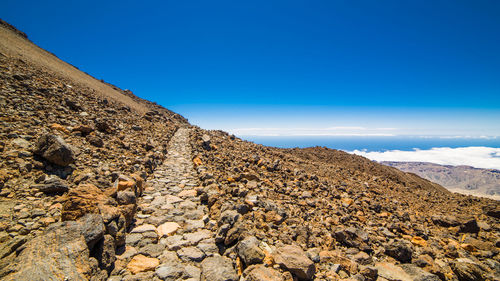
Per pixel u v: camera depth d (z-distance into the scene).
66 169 8.30
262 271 4.77
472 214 13.51
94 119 16.77
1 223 5.06
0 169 6.76
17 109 11.73
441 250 8.23
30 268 3.82
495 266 7.30
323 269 5.73
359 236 7.89
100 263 4.66
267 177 14.55
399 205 14.27
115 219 5.87
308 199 11.45
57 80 23.39
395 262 6.97
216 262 5.44
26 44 47.38
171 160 16.89
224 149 22.30
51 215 5.73
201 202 9.47
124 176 8.70
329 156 34.16
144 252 5.64
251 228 6.94
